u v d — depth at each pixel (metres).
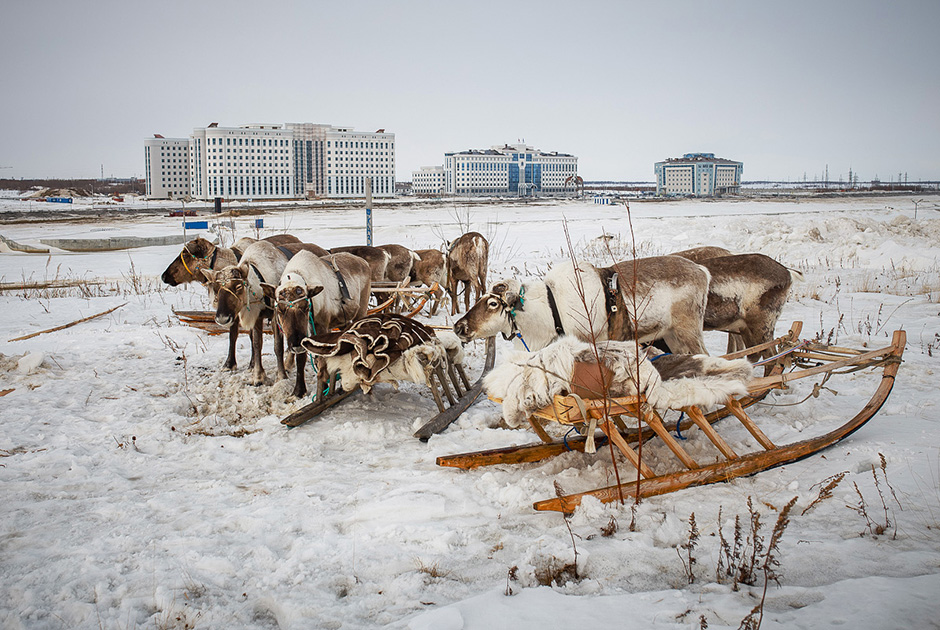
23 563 4.40
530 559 4.11
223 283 8.78
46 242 29.78
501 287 7.25
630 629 3.35
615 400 5.04
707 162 193.75
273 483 5.70
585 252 24.78
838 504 4.65
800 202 100.12
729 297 7.66
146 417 7.59
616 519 4.63
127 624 3.70
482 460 5.79
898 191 168.12
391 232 38.03
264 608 3.89
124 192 178.62
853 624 3.22
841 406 7.09
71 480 5.83
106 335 12.08
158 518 5.05
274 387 8.75
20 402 8.06
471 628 3.42
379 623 3.61
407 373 7.17
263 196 158.75
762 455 5.22
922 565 3.78
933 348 9.58
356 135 170.12
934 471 5.07
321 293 8.59
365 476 5.83
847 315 12.57
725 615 3.39
